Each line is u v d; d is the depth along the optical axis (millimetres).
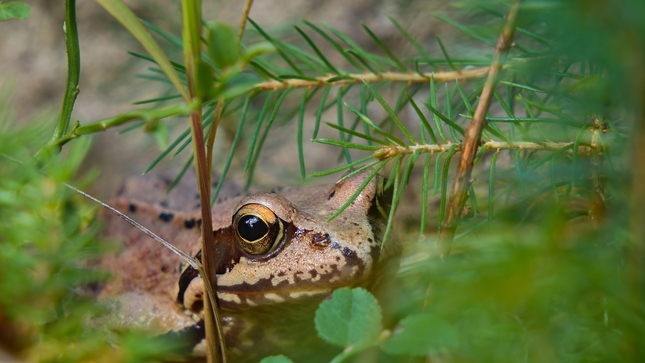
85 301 185
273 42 197
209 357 178
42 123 194
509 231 160
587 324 154
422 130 177
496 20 200
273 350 204
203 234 172
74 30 169
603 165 173
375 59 204
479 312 152
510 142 175
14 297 174
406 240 210
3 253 173
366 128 194
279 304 193
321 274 187
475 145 168
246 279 192
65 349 177
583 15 140
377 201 197
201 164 166
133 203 229
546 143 175
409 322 153
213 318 177
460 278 151
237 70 152
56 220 178
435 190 173
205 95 156
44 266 178
